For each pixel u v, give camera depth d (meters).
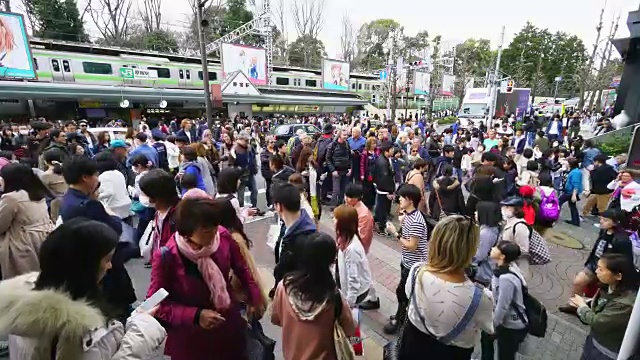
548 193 4.53
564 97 51.59
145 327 1.44
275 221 6.57
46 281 1.22
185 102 27.62
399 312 3.27
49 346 1.12
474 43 57.88
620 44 6.87
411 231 3.08
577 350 3.26
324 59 40.31
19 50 18.98
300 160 5.93
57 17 31.61
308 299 1.66
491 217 3.15
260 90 33.38
